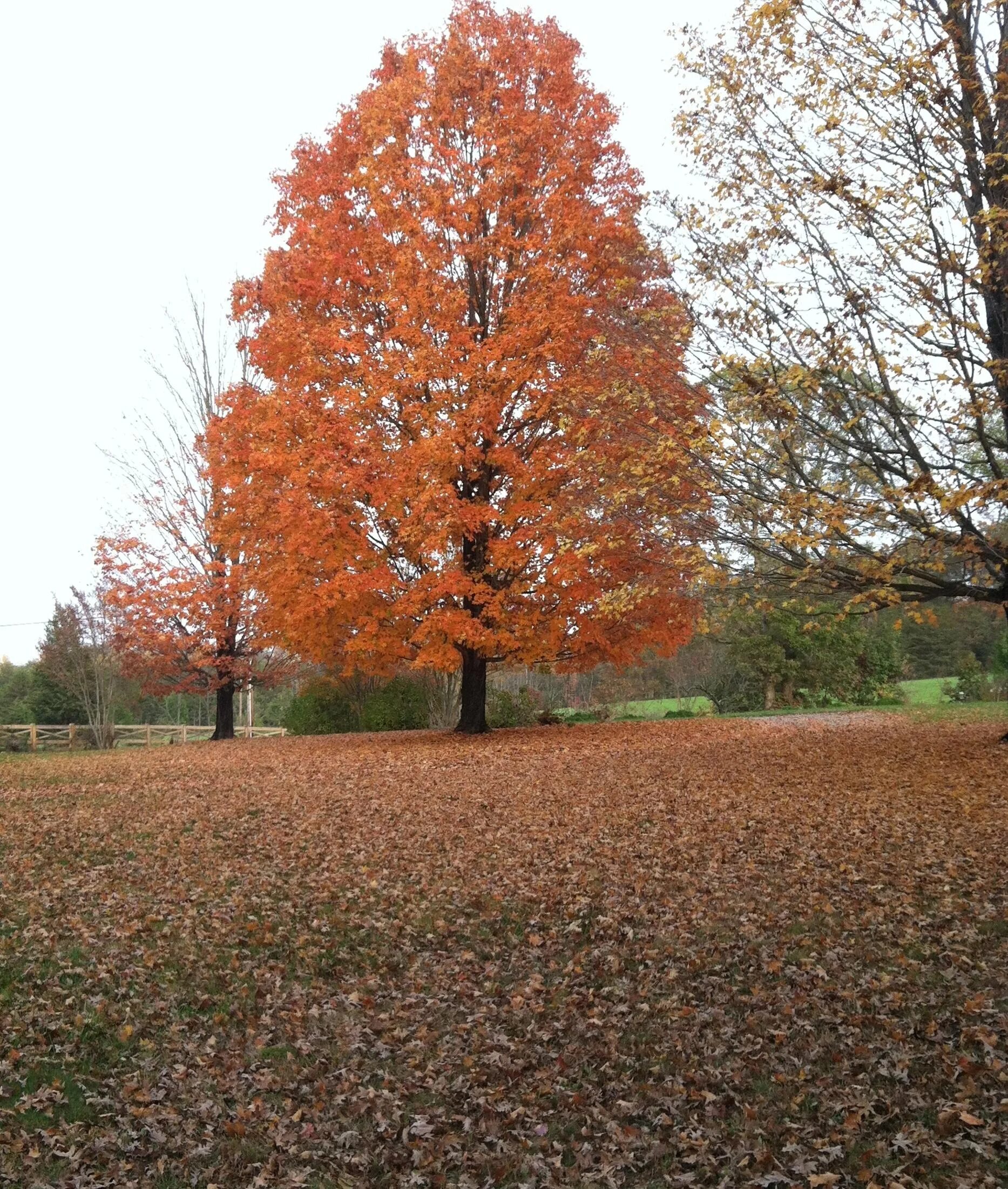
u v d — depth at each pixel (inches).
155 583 1000.9
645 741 745.0
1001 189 393.4
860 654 1221.7
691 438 428.5
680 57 454.3
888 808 425.4
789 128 435.8
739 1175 168.6
